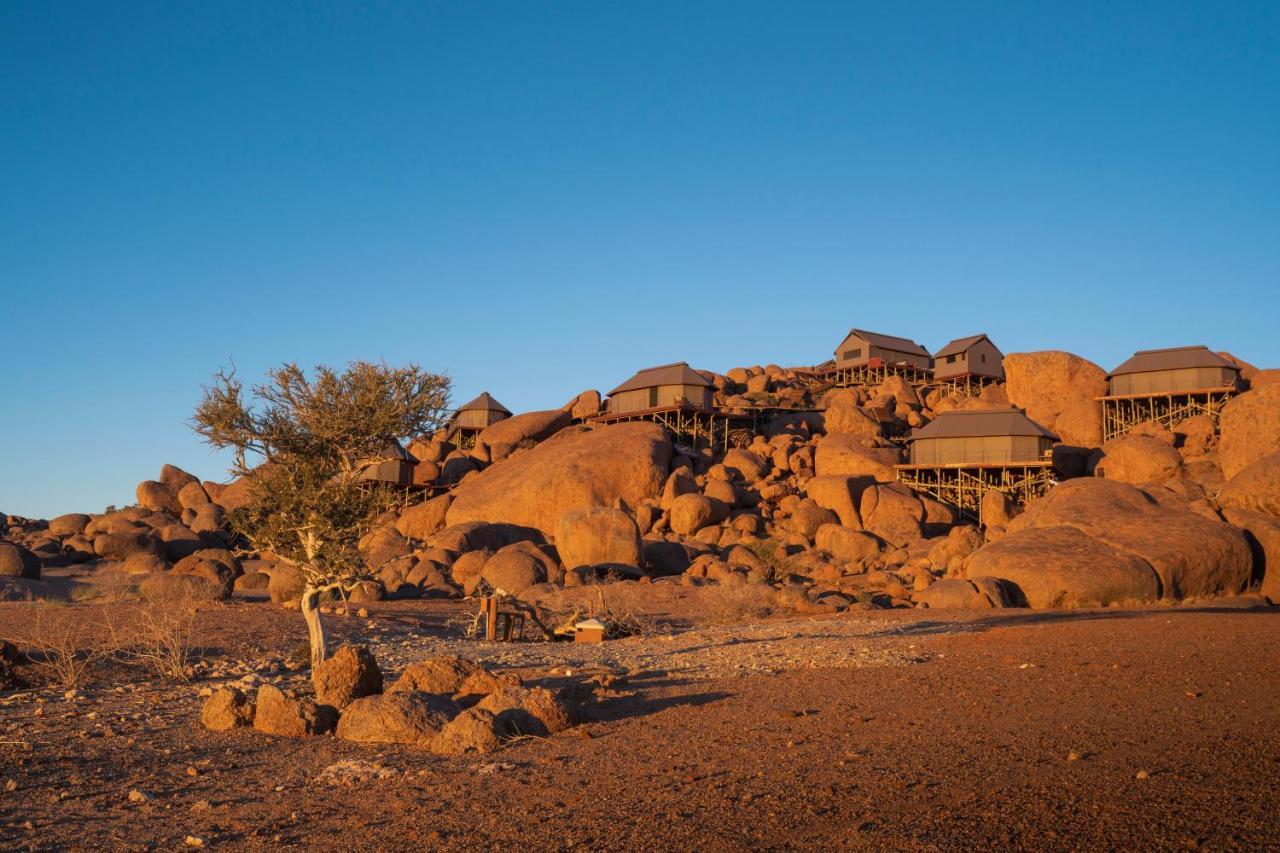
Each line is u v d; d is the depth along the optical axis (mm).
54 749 9508
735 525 50156
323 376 14297
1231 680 11867
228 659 17297
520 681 12086
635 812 6641
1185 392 54562
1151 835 5523
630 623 25891
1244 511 31141
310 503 13898
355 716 10078
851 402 64562
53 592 33781
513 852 5855
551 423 69312
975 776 7215
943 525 49969
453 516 55781
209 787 7957
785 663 15680
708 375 78812
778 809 6531
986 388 69500
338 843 6227
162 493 65688
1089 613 23359
